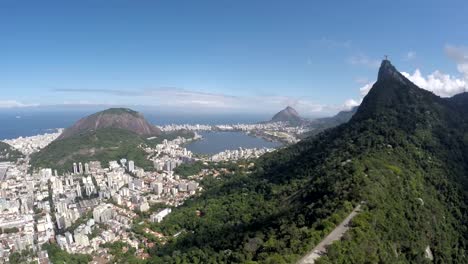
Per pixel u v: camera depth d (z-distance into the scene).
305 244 69.81
